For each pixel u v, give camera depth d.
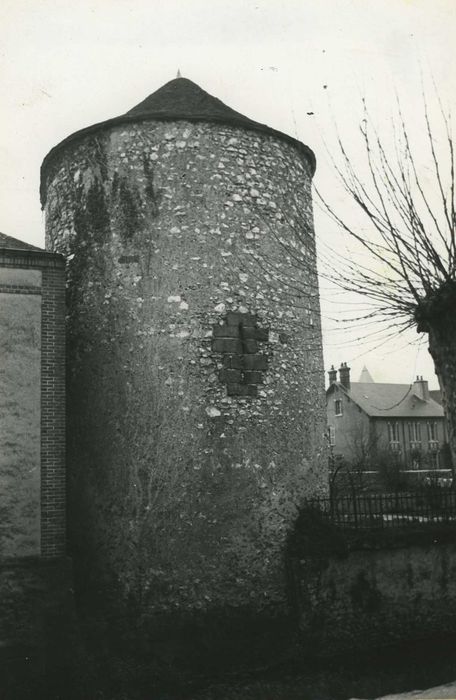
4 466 10.33
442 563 11.88
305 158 13.57
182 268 11.75
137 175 12.05
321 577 11.00
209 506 11.15
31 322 10.76
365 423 51.94
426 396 55.41
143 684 9.64
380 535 11.38
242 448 11.47
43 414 10.62
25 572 10.17
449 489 13.23
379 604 11.26
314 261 13.35
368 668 10.31
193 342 11.56
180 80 13.68
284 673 10.16
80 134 12.59
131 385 11.50
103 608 10.95
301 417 12.25
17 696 9.23
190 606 10.79
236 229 12.05
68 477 11.87
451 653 10.96
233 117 12.30
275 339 12.12
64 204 12.88
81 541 11.47
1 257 10.75
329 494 12.78
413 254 7.36
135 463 11.27
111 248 12.02
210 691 9.52
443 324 7.53
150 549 10.96
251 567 11.15
